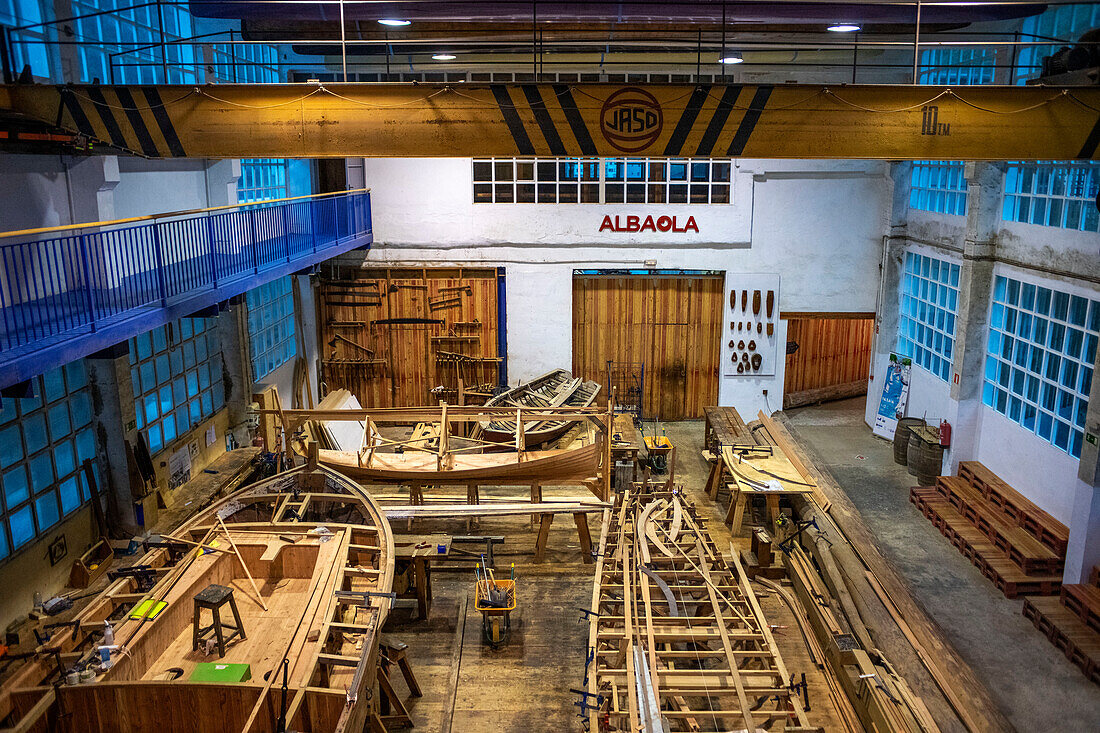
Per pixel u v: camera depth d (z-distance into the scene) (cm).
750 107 1005
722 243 1878
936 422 1670
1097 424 1094
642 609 974
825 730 844
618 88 1001
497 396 1698
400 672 1014
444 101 1005
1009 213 1432
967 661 1043
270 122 1009
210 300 1195
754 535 1233
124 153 1016
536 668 1027
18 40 997
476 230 1884
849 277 1894
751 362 1947
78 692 698
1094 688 995
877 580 1138
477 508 1247
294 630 796
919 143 1006
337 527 1003
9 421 1005
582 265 1897
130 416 1193
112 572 873
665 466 1666
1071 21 1345
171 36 1354
